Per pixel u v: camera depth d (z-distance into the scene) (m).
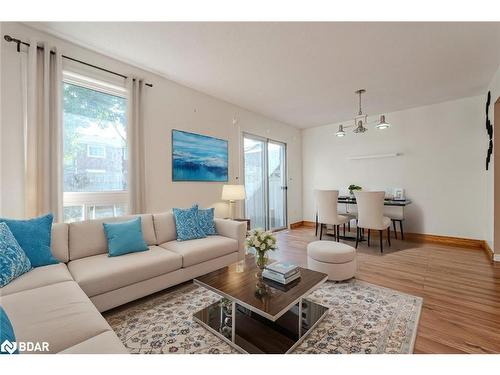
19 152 2.26
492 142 3.43
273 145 5.66
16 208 2.24
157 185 3.34
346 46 2.59
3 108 2.18
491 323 1.82
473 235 4.11
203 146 3.95
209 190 4.07
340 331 1.72
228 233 3.08
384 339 1.63
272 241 1.92
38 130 2.34
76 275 1.80
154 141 3.30
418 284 2.53
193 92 3.80
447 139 4.36
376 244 4.25
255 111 4.93
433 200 4.50
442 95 4.04
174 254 2.35
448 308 2.04
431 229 4.52
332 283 2.56
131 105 2.98
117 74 2.92
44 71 2.34
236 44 2.56
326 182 6.03
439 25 2.23
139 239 2.40
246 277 1.90
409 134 4.76
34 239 1.87
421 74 3.25
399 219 4.54
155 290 2.16
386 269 2.99
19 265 1.64
